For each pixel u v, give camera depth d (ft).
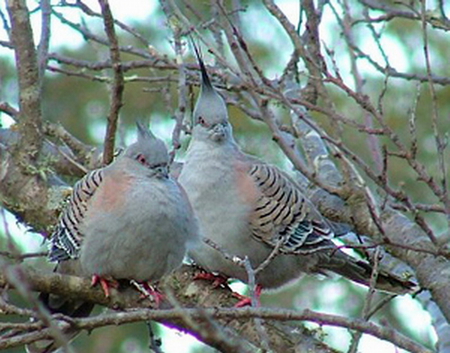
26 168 38.06
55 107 58.75
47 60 39.40
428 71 30.07
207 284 36.45
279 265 38.19
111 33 34.27
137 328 53.52
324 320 24.89
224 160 37.68
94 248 32.63
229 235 37.14
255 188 37.40
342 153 34.35
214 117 37.93
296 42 35.86
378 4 39.63
